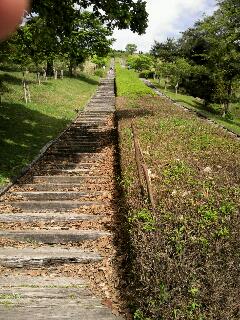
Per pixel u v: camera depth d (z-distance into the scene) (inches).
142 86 1346.0
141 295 159.2
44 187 399.2
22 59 840.9
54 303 195.9
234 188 259.8
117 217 314.7
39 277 229.8
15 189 394.0
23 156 513.7
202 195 236.7
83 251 259.8
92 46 1493.6
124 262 240.1
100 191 384.8
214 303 134.5
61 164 490.3
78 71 2094.0
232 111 1537.9
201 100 1785.2
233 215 195.9
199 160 360.5
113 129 756.0
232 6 1154.7
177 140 457.1
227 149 426.0
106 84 1994.3
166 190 248.7
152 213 202.1
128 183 277.3
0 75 1101.7
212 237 166.1
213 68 1438.2
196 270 147.4
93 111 1002.1
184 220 186.5
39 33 520.4
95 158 529.7
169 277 146.0
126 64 4202.8
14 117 740.7
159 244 167.0
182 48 1961.1
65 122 810.2
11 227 303.7
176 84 1801.2
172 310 137.7
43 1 463.8
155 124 572.7
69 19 505.7
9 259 244.5
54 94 1149.1
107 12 508.4
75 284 219.8
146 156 368.2
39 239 281.1
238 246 157.2
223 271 144.7
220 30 1237.1
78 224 306.2
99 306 194.4
